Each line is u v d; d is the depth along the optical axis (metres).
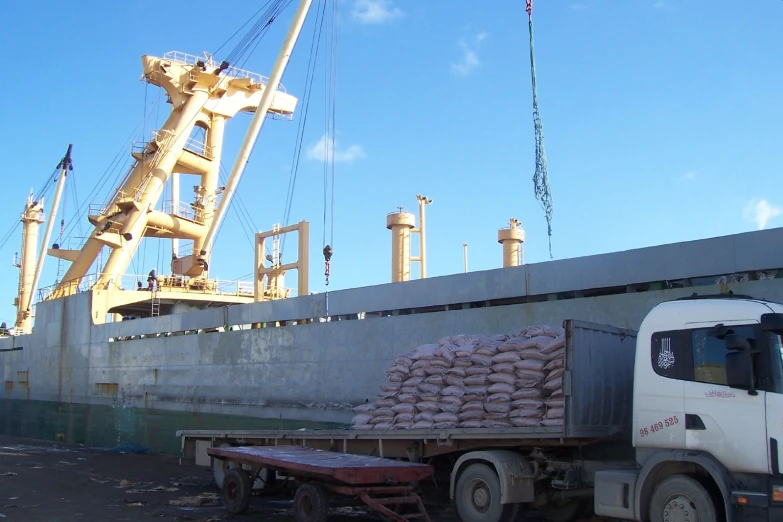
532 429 8.72
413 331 15.20
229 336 20.41
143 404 23.48
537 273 13.34
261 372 19.05
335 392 16.77
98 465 17.47
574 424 8.37
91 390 26.58
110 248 28.45
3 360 34.22
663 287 11.77
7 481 14.09
